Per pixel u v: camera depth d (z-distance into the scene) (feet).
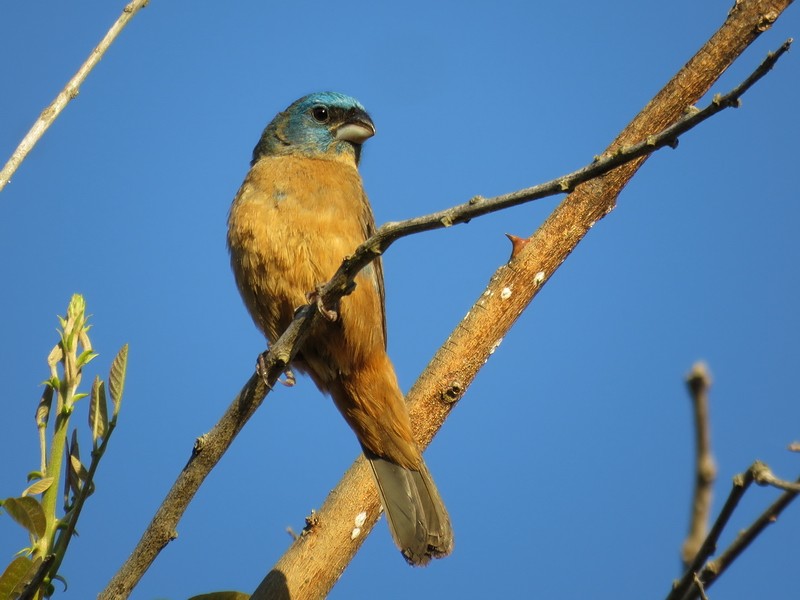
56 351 22.65
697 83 30.63
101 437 21.70
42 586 20.57
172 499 21.68
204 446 22.21
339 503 27.53
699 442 17.63
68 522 21.48
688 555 17.61
